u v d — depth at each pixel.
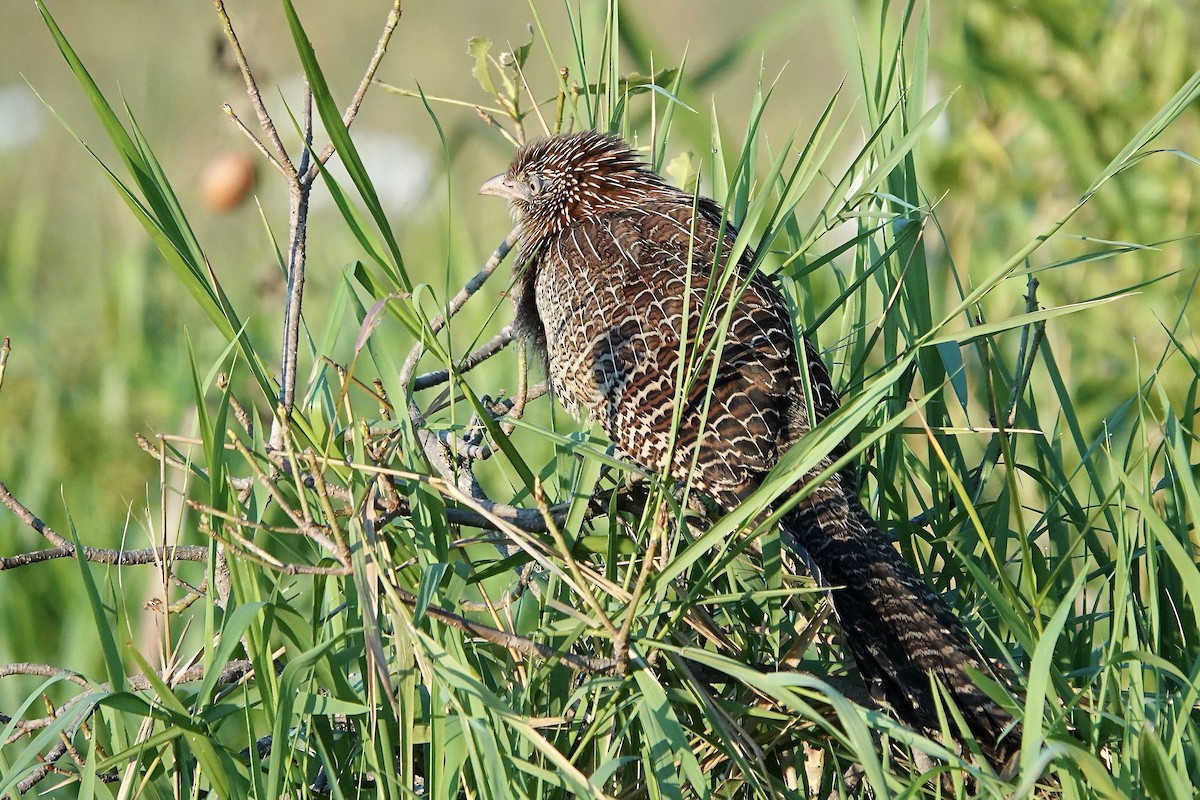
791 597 6.79
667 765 5.14
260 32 11.39
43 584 10.64
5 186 19.64
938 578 7.07
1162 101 12.38
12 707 9.32
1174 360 11.34
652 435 7.58
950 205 12.84
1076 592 4.96
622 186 9.27
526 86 8.68
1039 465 7.36
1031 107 12.28
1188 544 6.29
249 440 7.35
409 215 15.19
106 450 12.24
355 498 5.90
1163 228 12.19
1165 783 4.72
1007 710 5.48
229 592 6.00
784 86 23.55
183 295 14.87
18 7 25.73
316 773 6.14
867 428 7.18
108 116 5.90
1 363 6.17
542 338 9.63
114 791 5.93
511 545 7.07
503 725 5.35
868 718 4.84
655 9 28.06
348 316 12.77
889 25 8.33
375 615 5.26
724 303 7.83
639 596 5.26
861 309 7.90
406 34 25.89
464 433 7.29
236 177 13.27
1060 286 12.32
